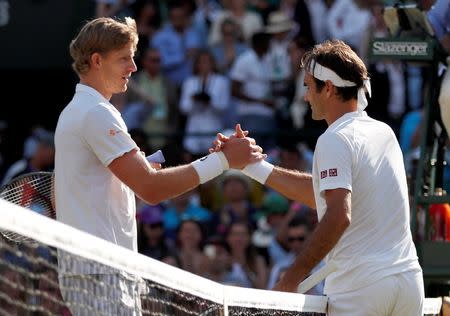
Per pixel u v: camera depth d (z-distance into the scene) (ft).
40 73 104.17
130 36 39.04
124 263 30.99
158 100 104.83
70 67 103.50
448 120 51.67
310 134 96.99
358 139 37.93
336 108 39.11
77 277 32.60
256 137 99.50
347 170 37.27
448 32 52.65
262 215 91.04
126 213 38.93
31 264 31.24
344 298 37.29
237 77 103.40
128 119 103.50
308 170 94.68
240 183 91.45
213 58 104.53
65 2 103.04
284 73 103.91
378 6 104.37
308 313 37.40
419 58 52.19
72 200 38.29
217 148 41.65
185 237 85.15
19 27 103.55
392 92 102.06
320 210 38.40
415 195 50.37
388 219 37.65
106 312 33.81
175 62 105.91
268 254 85.35
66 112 38.78
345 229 36.52
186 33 107.04
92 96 38.78
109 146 37.96
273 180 43.52
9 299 29.76
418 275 37.65
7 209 26.21
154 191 38.47
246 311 36.73
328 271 38.14
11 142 105.70
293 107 102.83
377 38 52.75
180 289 33.47
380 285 36.91
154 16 108.58
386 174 38.04
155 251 85.92
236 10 107.55
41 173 41.55
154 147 102.12
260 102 103.19
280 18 106.52
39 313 31.73
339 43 39.60
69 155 38.29
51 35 103.35
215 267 84.28
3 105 105.40
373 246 37.37
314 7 106.11
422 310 37.91
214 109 103.35
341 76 38.70
